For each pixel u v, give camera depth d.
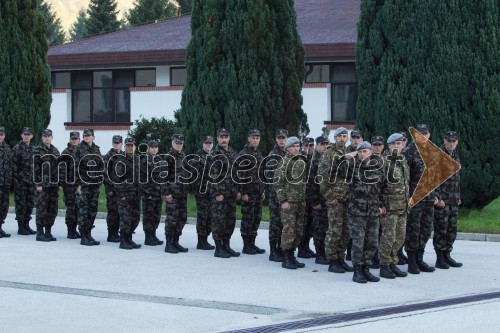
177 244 16.14
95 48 33.00
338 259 13.98
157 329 9.68
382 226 13.37
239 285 12.49
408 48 20.77
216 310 10.71
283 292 11.98
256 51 23.14
